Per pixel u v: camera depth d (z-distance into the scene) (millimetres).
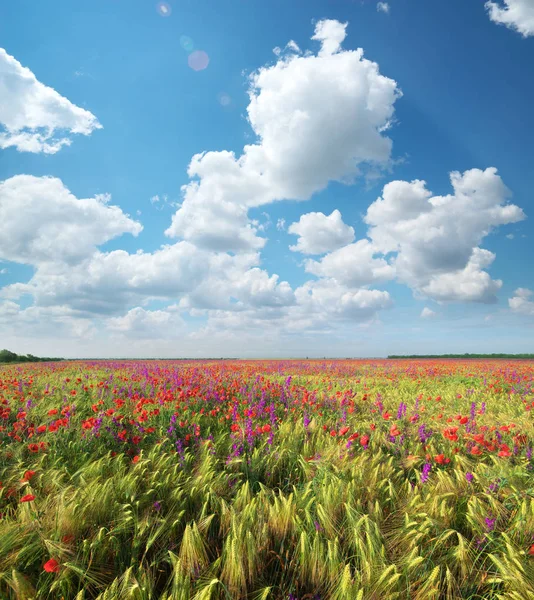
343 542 2852
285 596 2416
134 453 5070
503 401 8680
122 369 17578
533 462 4398
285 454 4840
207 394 8289
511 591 2365
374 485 3682
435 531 2914
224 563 2578
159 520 3053
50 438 5227
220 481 3908
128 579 2375
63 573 2416
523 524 2916
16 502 3479
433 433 5711
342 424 6332
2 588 2406
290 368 20609
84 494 3252
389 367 22250
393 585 2307
